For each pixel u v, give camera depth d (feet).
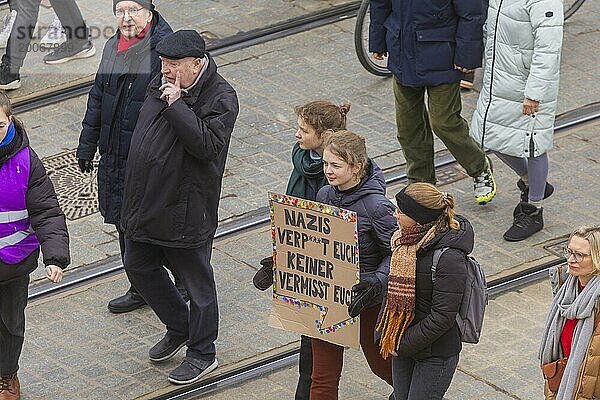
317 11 140.15
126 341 91.35
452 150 104.68
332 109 77.51
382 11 103.24
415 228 70.59
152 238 82.64
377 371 79.46
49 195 79.41
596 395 69.62
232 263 100.07
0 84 123.75
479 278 71.97
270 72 127.95
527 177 102.78
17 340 82.79
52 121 120.16
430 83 101.14
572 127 118.52
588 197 108.37
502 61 99.09
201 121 79.92
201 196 82.48
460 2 98.73
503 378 86.48
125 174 84.84
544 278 97.91
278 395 85.25
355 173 74.23
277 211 76.23
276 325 78.23
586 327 69.51
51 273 77.77
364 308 73.15
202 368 86.53
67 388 86.02
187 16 138.41
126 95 87.45
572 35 135.44
